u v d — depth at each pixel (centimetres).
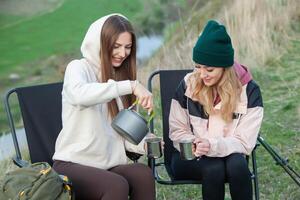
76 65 262
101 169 252
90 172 249
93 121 257
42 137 283
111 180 244
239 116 276
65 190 232
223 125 278
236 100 272
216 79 271
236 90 272
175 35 710
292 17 640
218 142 262
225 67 267
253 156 284
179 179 272
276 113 467
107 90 245
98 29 261
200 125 280
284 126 443
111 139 265
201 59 265
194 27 667
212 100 277
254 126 272
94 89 245
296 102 482
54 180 229
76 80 251
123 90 246
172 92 304
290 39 602
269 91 512
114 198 240
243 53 575
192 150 258
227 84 270
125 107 271
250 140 270
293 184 360
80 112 256
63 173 253
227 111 273
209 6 725
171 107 288
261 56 569
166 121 301
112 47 258
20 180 231
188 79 285
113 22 258
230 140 267
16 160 262
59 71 819
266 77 537
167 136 299
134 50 270
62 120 267
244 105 274
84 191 247
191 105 281
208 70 267
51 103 288
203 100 276
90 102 246
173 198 354
